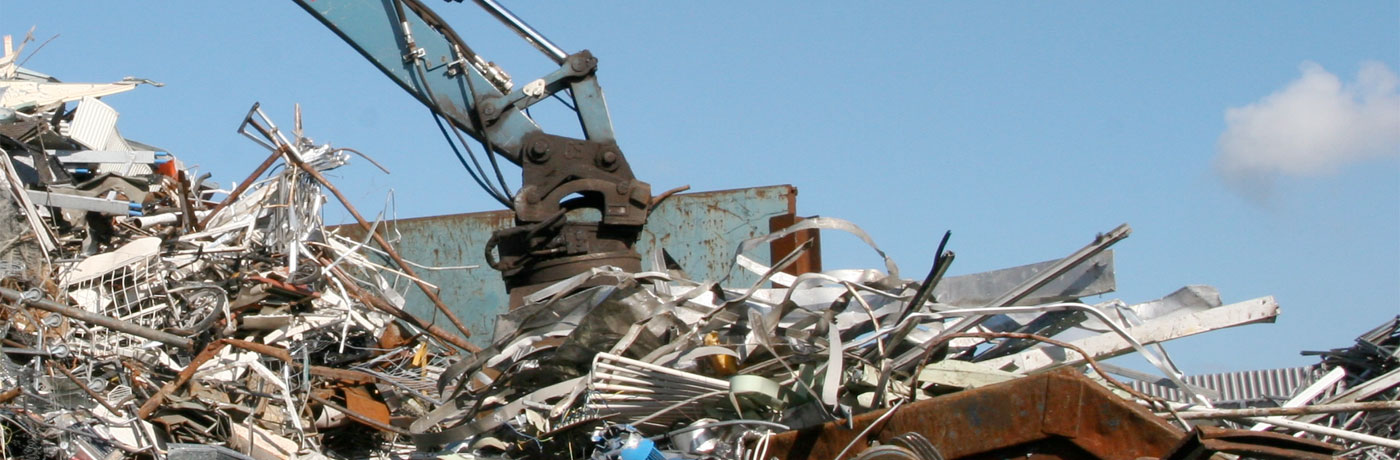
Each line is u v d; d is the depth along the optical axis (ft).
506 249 28.96
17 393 22.13
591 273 24.29
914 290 23.58
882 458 18.47
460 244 38.65
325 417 26.05
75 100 32.17
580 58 29.99
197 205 32.65
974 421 18.70
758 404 21.07
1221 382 32.22
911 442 18.80
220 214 30.91
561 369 23.12
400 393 27.50
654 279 24.32
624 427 20.08
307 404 25.76
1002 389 18.60
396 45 29.76
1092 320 24.06
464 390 24.21
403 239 38.60
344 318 28.78
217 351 24.85
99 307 26.63
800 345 21.04
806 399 20.49
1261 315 23.34
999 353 24.77
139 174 32.60
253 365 25.17
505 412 22.41
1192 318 23.67
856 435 19.52
